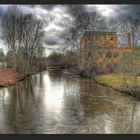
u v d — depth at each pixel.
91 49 55.53
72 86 37.75
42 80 49.91
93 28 57.09
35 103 23.06
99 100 24.41
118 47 57.72
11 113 18.88
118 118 17.22
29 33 61.44
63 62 122.81
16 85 39.66
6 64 60.38
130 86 28.92
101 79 43.31
